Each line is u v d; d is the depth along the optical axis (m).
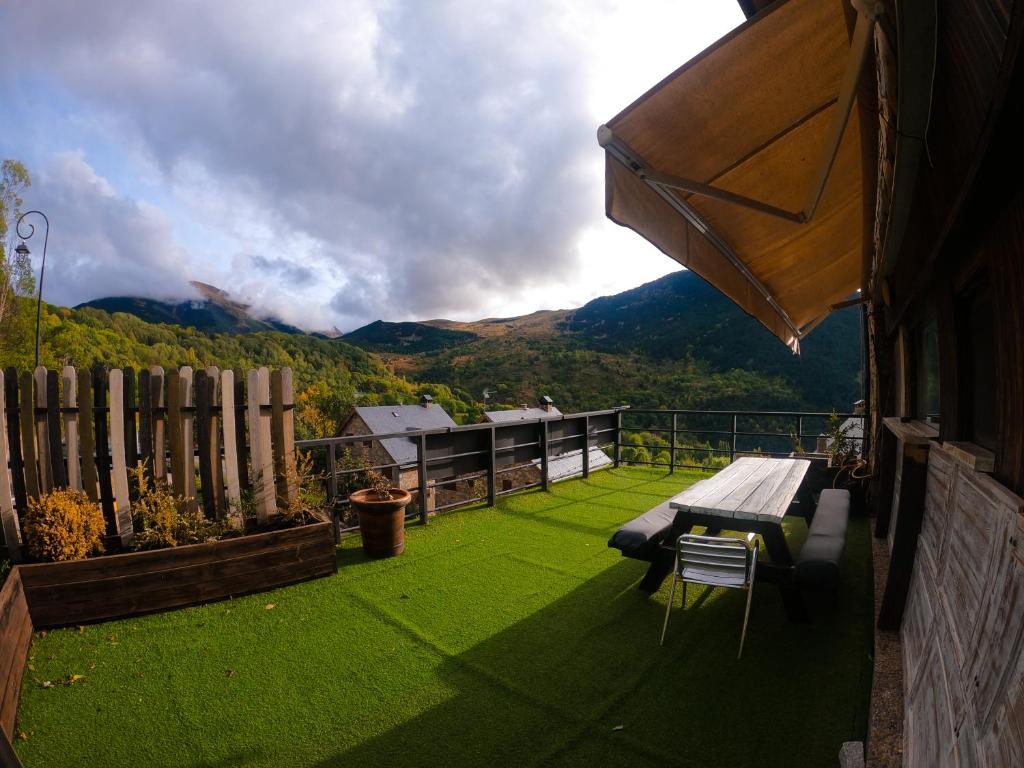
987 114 0.87
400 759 2.22
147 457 3.92
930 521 2.38
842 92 1.64
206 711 2.54
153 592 3.53
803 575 3.15
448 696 2.65
